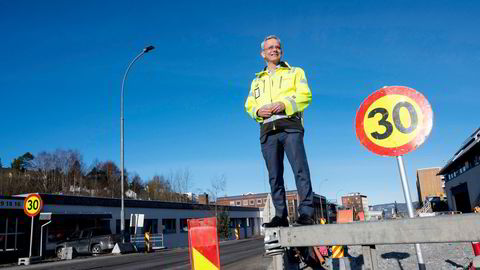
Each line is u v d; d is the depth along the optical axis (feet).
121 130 80.64
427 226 6.33
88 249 74.69
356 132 13.24
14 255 72.79
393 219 6.75
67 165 204.74
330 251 26.78
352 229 7.25
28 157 228.63
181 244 125.59
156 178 214.48
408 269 24.31
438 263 25.49
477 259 8.13
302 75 11.47
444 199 207.72
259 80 12.08
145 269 39.17
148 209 113.39
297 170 10.82
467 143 130.00
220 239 141.79
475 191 125.70
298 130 11.02
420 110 11.82
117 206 101.24
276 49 11.95
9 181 174.50
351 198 429.79
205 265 10.73
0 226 71.36
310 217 10.55
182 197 201.16
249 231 185.06
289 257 12.23
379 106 12.64
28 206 61.77
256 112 11.38
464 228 5.95
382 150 12.44
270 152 11.34
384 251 35.01
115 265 45.88
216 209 146.00
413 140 11.80
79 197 89.51
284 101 10.88
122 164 79.46
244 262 42.19
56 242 81.56
